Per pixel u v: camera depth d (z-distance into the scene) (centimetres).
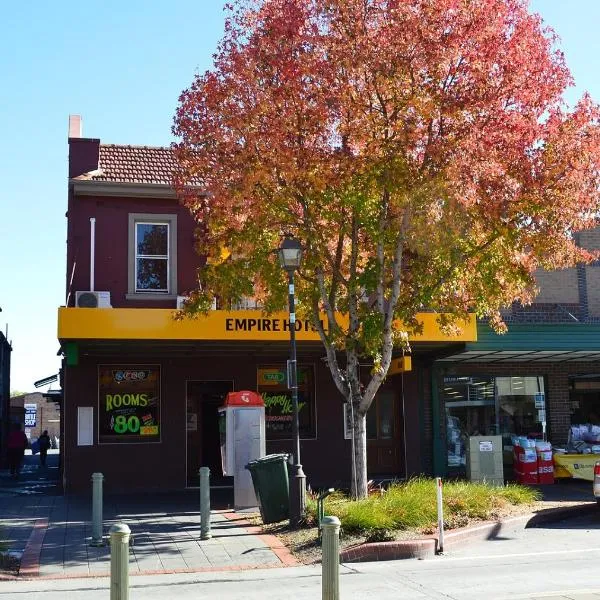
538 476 1934
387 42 1303
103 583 948
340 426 1983
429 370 2059
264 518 1325
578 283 2116
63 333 1594
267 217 1442
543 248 1381
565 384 2155
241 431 1490
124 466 1839
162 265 1908
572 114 1351
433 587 898
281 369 1978
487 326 1789
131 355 1870
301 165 1352
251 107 1363
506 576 957
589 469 1934
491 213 1334
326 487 1886
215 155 1403
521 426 2116
